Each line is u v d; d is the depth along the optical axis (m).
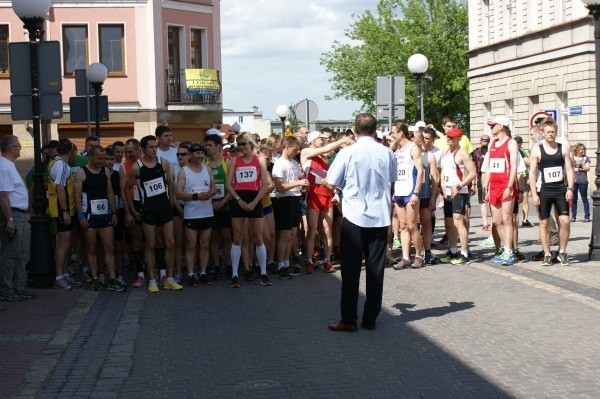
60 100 15.02
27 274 16.00
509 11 47.28
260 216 14.46
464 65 70.31
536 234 21.38
